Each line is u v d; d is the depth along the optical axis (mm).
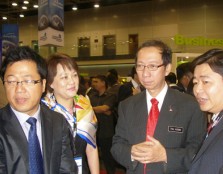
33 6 17328
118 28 17953
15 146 1314
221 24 15273
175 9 16406
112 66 17406
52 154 1421
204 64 1398
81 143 2045
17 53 1368
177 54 8391
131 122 1883
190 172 1378
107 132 4375
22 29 20859
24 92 1338
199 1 15828
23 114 1400
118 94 4711
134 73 4660
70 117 2010
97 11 18625
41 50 13672
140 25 17344
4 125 1349
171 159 1646
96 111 4273
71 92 1987
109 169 4488
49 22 7582
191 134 1794
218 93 1369
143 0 17203
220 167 1218
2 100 3037
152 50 1754
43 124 1459
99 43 18453
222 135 1272
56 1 7777
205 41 13711
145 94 1947
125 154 1784
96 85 4535
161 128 1776
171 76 4375
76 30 19266
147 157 1627
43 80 1429
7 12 19094
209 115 1862
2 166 1298
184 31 16156
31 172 1315
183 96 1874
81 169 1913
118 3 17938
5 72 1364
